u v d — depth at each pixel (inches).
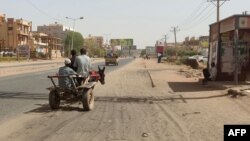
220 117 472.7
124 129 395.2
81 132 378.3
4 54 4025.6
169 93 781.9
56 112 506.3
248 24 868.6
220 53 1007.6
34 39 5521.7
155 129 397.1
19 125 414.0
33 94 720.3
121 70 1929.1
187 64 2696.9
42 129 391.9
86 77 546.3
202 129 396.5
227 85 860.6
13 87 864.3
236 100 631.8
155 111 527.5
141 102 631.8
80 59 541.6
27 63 2866.6
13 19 4985.2
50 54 4566.9
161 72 1717.5
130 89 874.1
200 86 939.3
